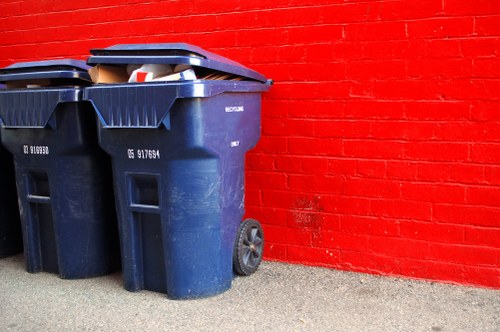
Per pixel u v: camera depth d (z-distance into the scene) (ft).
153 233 13.83
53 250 15.74
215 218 13.55
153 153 13.08
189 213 13.19
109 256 15.62
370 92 14.75
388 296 13.83
